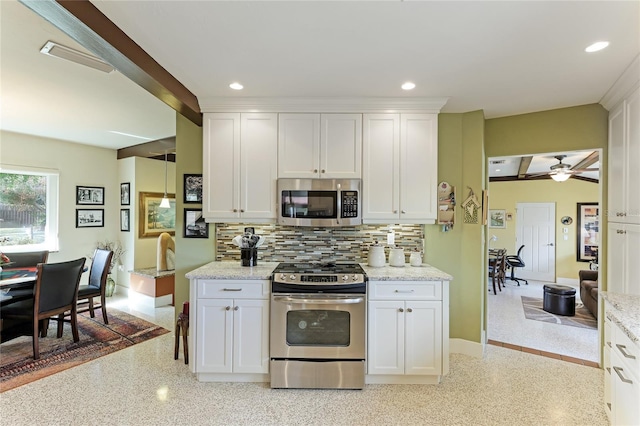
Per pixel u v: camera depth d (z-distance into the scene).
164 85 2.28
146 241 5.24
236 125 2.87
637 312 1.75
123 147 5.16
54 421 2.04
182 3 1.55
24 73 2.47
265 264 3.02
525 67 2.18
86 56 2.21
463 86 2.52
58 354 2.98
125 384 2.49
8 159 4.17
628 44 1.88
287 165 2.86
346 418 2.11
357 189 2.81
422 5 1.55
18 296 3.09
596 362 2.93
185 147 3.23
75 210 4.84
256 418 2.10
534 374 2.71
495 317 4.36
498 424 2.05
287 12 1.61
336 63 2.16
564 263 6.95
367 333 2.52
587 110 2.86
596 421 2.09
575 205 6.88
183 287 3.22
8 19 1.78
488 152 3.28
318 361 2.46
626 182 2.41
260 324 2.52
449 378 2.64
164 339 3.36
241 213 2.87
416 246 3.16
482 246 3.11
